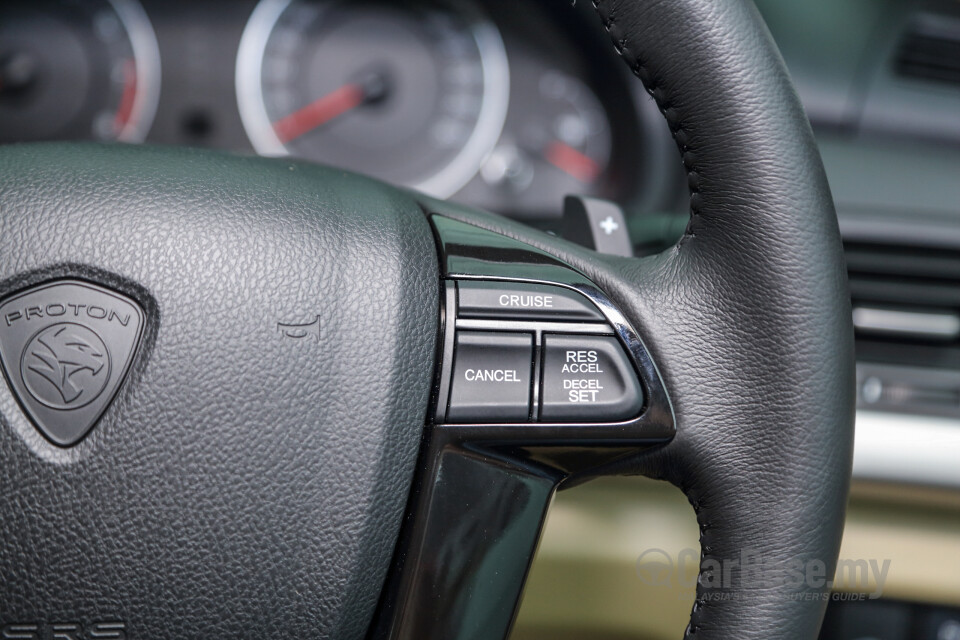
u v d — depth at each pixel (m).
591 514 0.97
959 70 1.49
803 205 0.52
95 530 0.49
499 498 0.54
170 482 0.49
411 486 0.53
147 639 0.50
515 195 1.99
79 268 0.50
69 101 1.96
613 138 1.93
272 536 0.51
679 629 0.97
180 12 1.93
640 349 0.54
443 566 0.53
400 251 0.54
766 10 1.53
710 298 0.54
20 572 0.48
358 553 0.52
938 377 1.10
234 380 0.51
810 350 0.52
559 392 0.53
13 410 0.49
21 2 1.90
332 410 0.51
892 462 0.99
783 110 0.53
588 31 1.85
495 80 1.95
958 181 1.40
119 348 0.50
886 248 1.30
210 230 0.52
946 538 1.01
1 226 0.50
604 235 0.66
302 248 0.53
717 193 0.53
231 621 0.50
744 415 0.53
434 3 1.91
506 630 0.55
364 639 0.53
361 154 1.99
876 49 1.50
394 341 0.53
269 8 1.93
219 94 1.97
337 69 1.97
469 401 0.53
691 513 0.97
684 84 0.53
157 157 0.55
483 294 0.54
